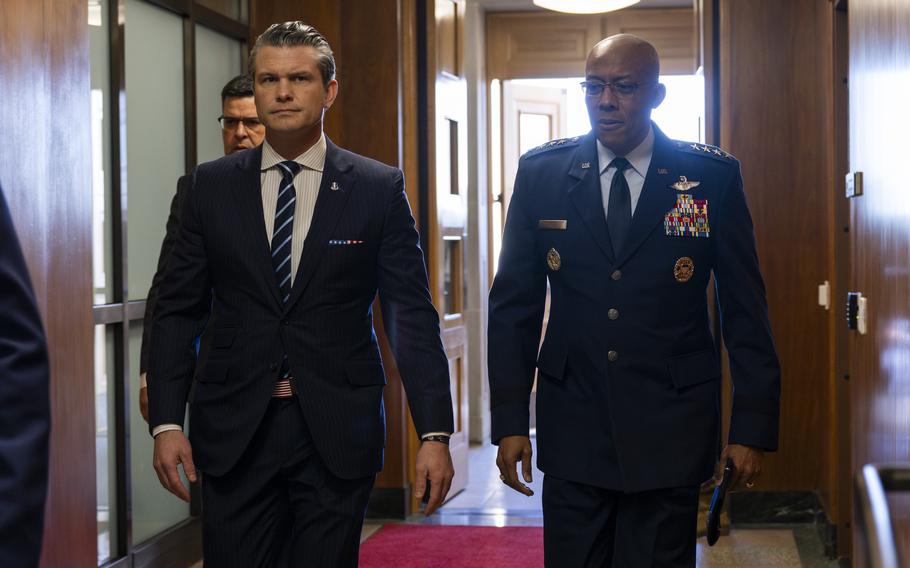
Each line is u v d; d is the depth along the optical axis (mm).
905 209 2508
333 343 2299
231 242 2297
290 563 2312
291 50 2295
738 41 5293
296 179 2346
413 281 2389
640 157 2461
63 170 2691
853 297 3209
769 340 2473
